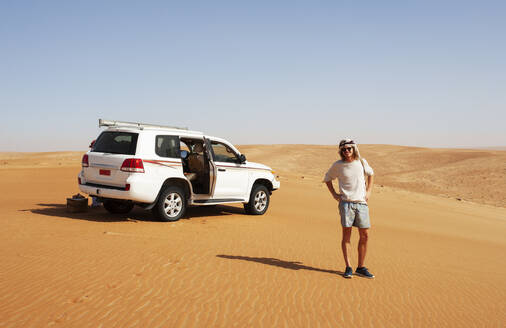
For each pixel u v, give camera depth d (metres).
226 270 5.54
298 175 34.06
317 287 5.14
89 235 7.06
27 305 3.93
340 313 4.32
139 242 6.79
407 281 5.88
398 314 4.45
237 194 10.66
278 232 8.98
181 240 7.21
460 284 6.05
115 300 4.18
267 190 11.67
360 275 5.86
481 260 8.49
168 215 9.05
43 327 3.48
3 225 7.50
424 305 4.85
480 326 4.32
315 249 7.52
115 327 3.56
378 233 10.68
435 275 6.48
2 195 13.36
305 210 14.22
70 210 9.62
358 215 5.47
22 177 20.78
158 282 4.83
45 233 7.02
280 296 4.70
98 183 8.85
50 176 21.47
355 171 5.48
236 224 9.52
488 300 5.34
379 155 69.88
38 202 11.47
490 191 36.66
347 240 5.71
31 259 5.42
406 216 16.31
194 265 5.65
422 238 10.80
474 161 54.62
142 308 4.02
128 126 9.07
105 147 8.87
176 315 3.92
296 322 3.98
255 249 7.03
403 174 49.56
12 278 4.65
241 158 10.73
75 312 3.83
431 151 74.38
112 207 9.79
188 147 10.47
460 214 20.45
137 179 8.30
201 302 4.30
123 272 5.11
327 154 72.56
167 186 9.03
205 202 9.89
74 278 4.77
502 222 19.42
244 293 4.69
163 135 8.95
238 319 3.94
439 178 44.81
